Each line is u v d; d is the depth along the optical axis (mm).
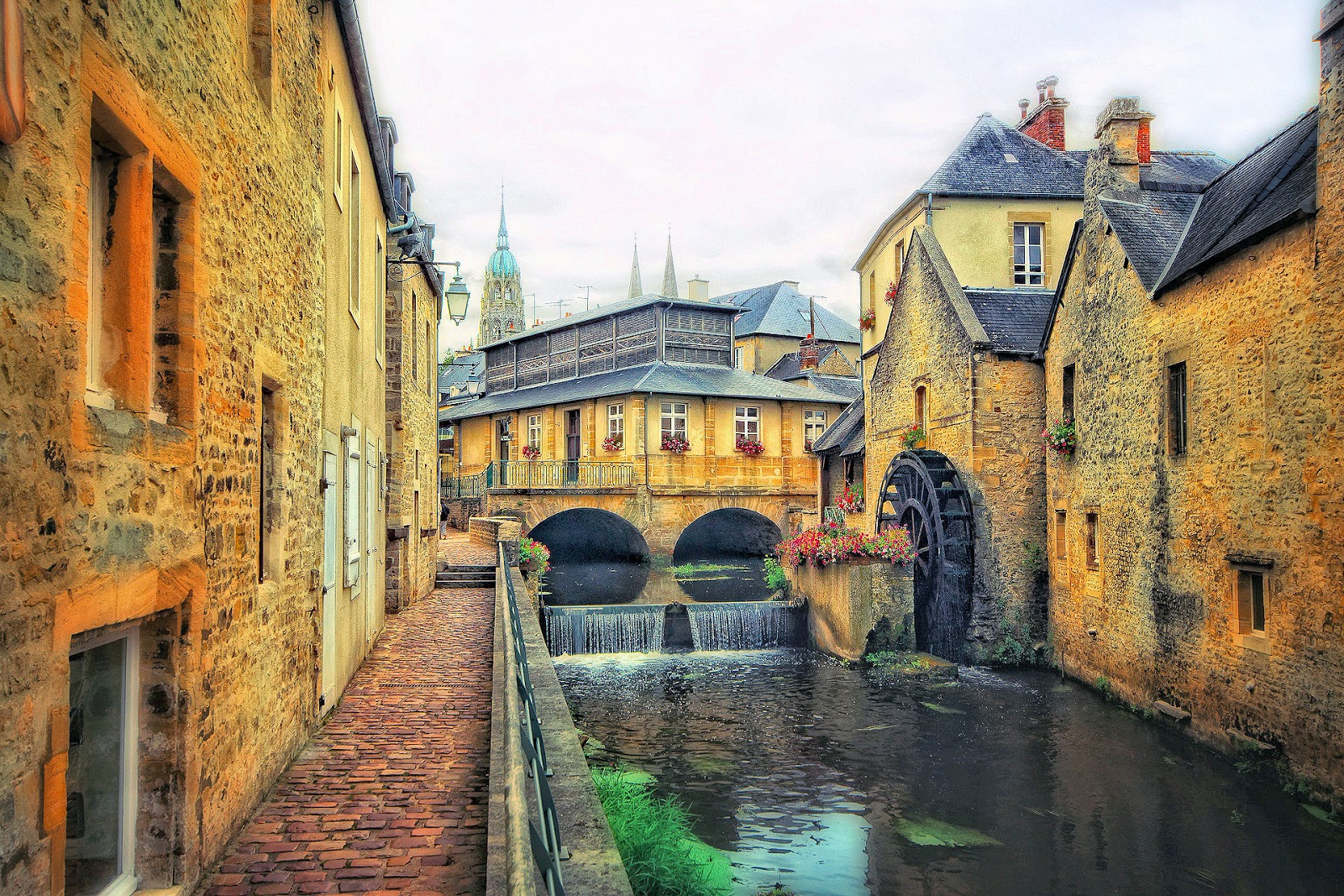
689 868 7418
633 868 6707
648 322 34812
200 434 4336
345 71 9195
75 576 3041
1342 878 8281
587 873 4000
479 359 65188
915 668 16828
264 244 5602
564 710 6914
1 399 2545
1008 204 20812
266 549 6133
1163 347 12516
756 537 35438
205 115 4414
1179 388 12344
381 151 11258
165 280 4184
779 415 34219
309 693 7160
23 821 2680
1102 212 14438
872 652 17812
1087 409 15039
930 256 19250
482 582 20047
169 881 4094
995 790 10938
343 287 8969
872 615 17875
